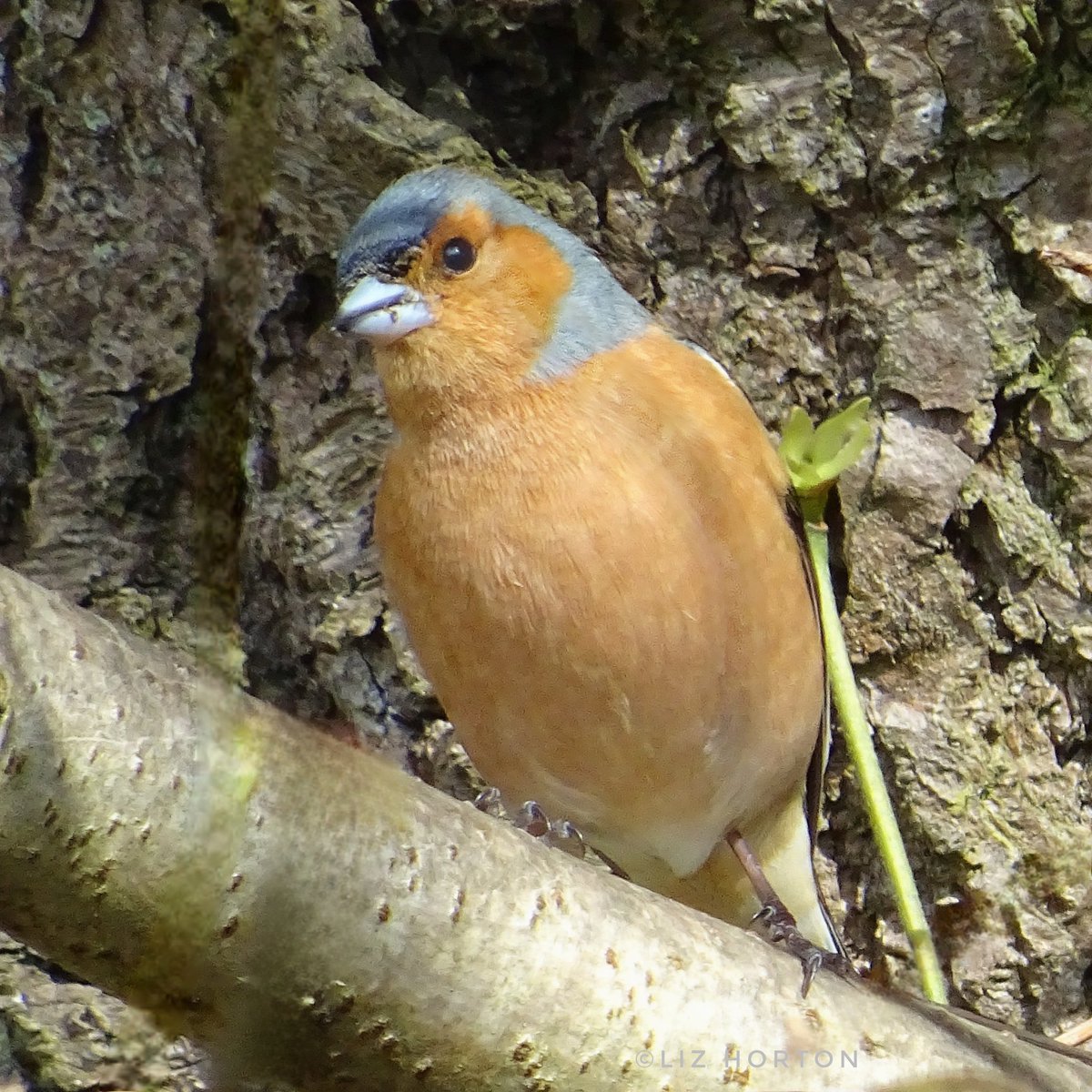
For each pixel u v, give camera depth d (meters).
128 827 3.43
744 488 5.57
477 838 3.88
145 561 6.69
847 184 6.43
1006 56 6.19
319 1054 3.73
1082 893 6.16
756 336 6.64
